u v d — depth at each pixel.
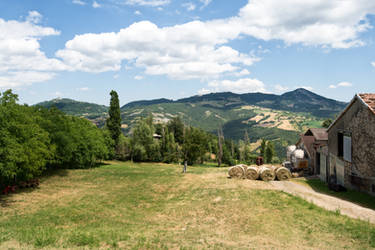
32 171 26.77
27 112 31.09
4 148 18.72
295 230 11.84
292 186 22.14
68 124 37.69
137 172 36.59
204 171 34.69
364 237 10.52
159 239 10.62
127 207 18.23
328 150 24.25
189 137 62.84
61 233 11.55
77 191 24.34
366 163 17.78
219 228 12.88
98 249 9.05
